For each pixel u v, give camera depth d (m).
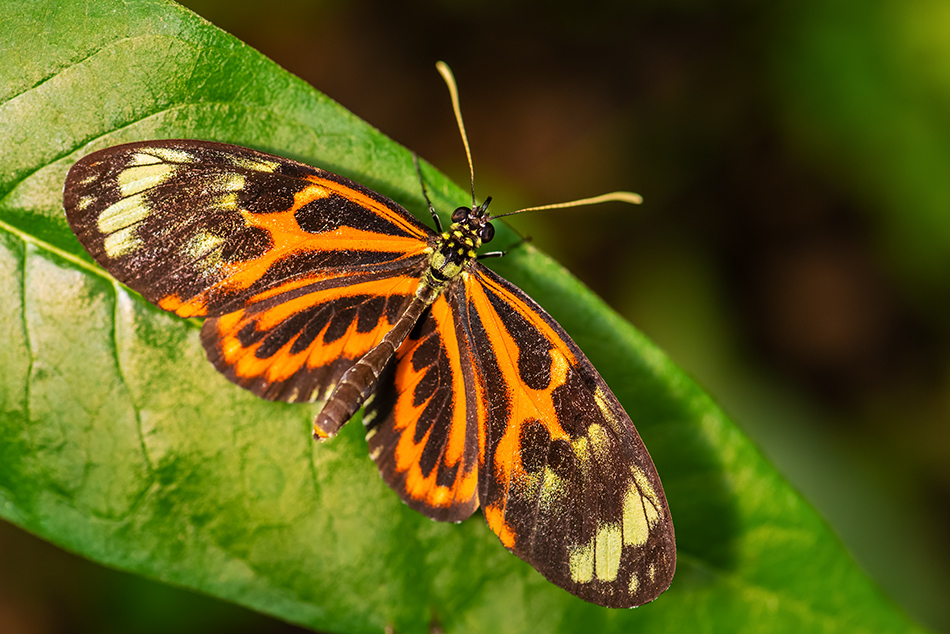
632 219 0.47
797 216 0.47
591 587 0.38
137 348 0.39
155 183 0.38
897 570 0.45
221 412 0.39
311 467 0.39
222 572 0.39
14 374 0.38
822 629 0.39
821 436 0.46
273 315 0.39
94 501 0.38
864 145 0.46
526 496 0.39
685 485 0.39
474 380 0.39
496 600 0.39
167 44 0.38
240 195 0.39
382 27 0.48
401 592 0.39
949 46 0.45
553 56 0.48
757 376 0.46
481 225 0.39
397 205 0.39
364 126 0.39
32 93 0.38
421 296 0.39
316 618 0.39
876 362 0.46
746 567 0.39
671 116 0.47
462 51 0.49
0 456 0.38
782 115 0.47
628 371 0.39
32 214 0.38
